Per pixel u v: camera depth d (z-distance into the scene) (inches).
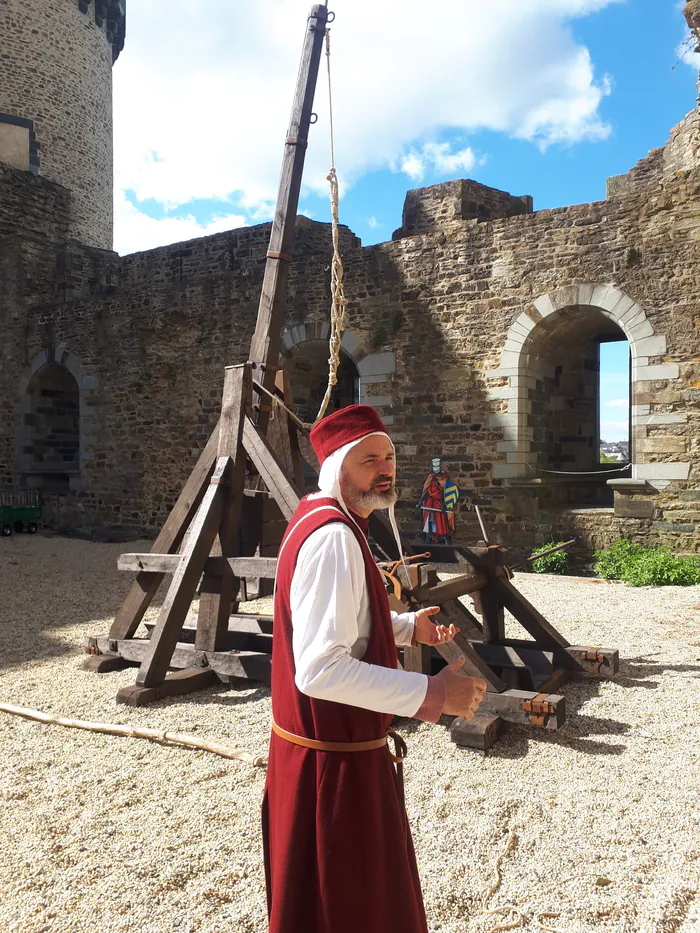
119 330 532.1
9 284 604.7
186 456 497.7
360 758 53.1
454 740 129.4
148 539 502.0
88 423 549.3
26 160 761.6
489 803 107.5
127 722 145.3
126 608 189.6
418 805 107.6
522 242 374.6
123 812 106.9
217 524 172.7
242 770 120.7
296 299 451.5
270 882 57.1
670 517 335.0
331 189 157.2
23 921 80.8
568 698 154.6
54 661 193.2
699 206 327.0
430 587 141.5
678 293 332.8
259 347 188.1
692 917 80.1
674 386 334.0
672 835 97.4
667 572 298.7
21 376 594.2
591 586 297.9
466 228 392.2
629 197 345.4
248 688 167.2
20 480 589.9
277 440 189.9
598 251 353.1
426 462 403.9
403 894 53.0
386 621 56.3
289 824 52.4
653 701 151.0
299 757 53.4
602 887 86.0
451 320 396.5
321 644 49.6
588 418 435.2
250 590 185.8
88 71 833.5
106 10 862.5
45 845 97.3
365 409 60.5
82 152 822.5
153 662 160.4
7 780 118.7
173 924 79.9
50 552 430.9
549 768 119.8
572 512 363.3
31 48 768.9
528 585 303.1
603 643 199.5
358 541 55.1
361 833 51.7
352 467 59.1
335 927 49.9
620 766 119.8
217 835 99.2
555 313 367.2
